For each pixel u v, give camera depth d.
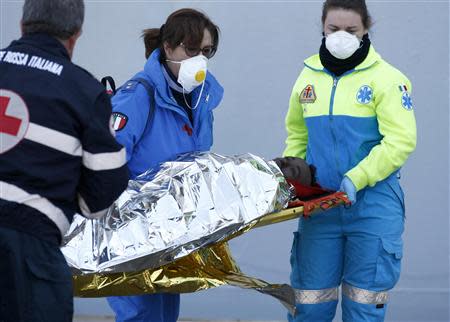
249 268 20.44
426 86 19.52
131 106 14.38
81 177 11.87
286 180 14.92
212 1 19.67
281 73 19.80
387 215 15.68
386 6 19.36
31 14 11.87
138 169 14.73
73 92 11.61
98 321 20.58
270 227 20.33
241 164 14.21
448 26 19.34
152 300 15.24
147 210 13.55
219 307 20.64
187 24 14.29
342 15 15.12
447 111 19.56
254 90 19.89
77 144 11.63
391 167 15.16
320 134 15.73
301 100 15.99
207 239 13.51
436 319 20.16
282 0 19.61
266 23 19.69
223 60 19.83
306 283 16.16
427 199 19.86
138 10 19.77
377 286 15.72
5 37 19.86
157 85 14.50
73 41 12.20
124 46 19.88
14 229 11.40
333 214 15.79
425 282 20.11
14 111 11.54
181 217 13.49
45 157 11.50
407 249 20.05
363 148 15.54
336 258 16.08
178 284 13.87
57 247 11.72
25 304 11.49
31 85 11.60
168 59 14.61
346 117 15.45
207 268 14.60
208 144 15.37
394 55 19.48
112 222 13.43
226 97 19.94
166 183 13.87
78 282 13.52
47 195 11.55
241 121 19.97
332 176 15.70
